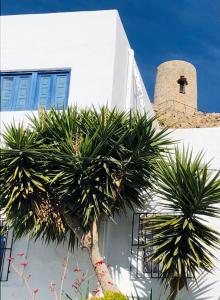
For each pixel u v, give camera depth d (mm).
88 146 10719
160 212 11906
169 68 41500
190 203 10320
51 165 11008
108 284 10141
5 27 14508
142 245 11688
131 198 11375
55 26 14227
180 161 11086
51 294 11438
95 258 10547
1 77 14117
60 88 13633
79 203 10812
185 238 10266
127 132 11156
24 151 10742
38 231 11070
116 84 13695
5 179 10805
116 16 14000
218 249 10766
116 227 11984
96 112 11656
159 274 11344
